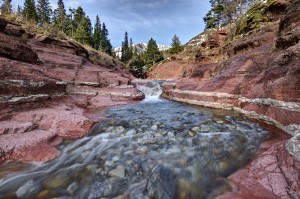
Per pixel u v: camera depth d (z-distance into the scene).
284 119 6.24
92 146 6.08
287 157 4.08
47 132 6.39
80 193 3.99
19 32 16.70
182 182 4.14
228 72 13.10
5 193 4.00
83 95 13.34
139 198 3.67
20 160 5.00
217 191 3.91
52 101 9.34
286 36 8.95
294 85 6.22
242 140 6.07
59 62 15.42
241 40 18.05
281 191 3.45
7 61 8.66
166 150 5.64
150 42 68.38
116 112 10.80
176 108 12.44
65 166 5.00
